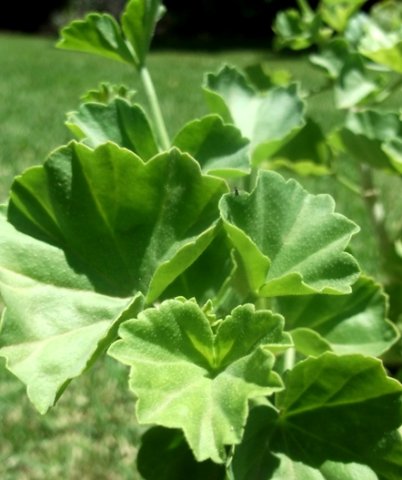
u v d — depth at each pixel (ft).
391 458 0.53
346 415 0.54
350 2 1.16
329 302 0.68
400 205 2.91
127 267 0.56
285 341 0.45
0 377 1.94
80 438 1.78
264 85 1.18
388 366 0.99
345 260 0.54
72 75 6.43
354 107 1.07
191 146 0.65
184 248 0.50
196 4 9.87
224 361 0.46
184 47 8.95
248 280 0.55
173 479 0.60
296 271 0.55
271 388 0.43
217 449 0.42
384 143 0.87
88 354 0.50
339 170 3.20
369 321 0.68
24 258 0.54
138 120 0.65
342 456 0.53
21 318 0.52
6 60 7.32
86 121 0.64
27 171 0.55
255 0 9.59
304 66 7.06
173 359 0.46
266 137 0.80
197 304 0.51
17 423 1.81
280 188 0.56
